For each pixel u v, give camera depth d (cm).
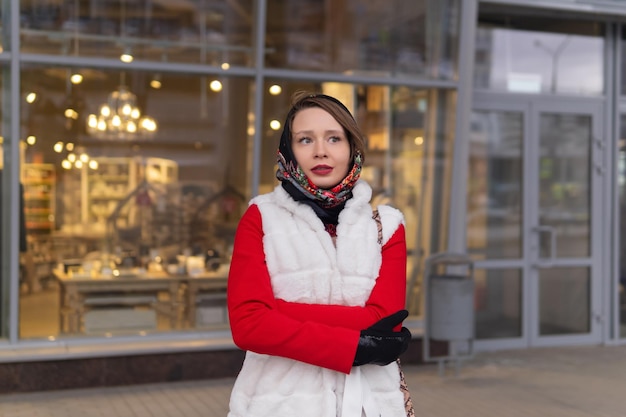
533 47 895
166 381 723
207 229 776
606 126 916
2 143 705
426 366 798
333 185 228
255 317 212
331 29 781
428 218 813
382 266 228
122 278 744
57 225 725
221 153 773
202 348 728
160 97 756
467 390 704
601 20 899
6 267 709
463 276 746
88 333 730
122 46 732
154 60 742
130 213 754
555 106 902
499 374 768
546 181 900
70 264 728
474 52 873
